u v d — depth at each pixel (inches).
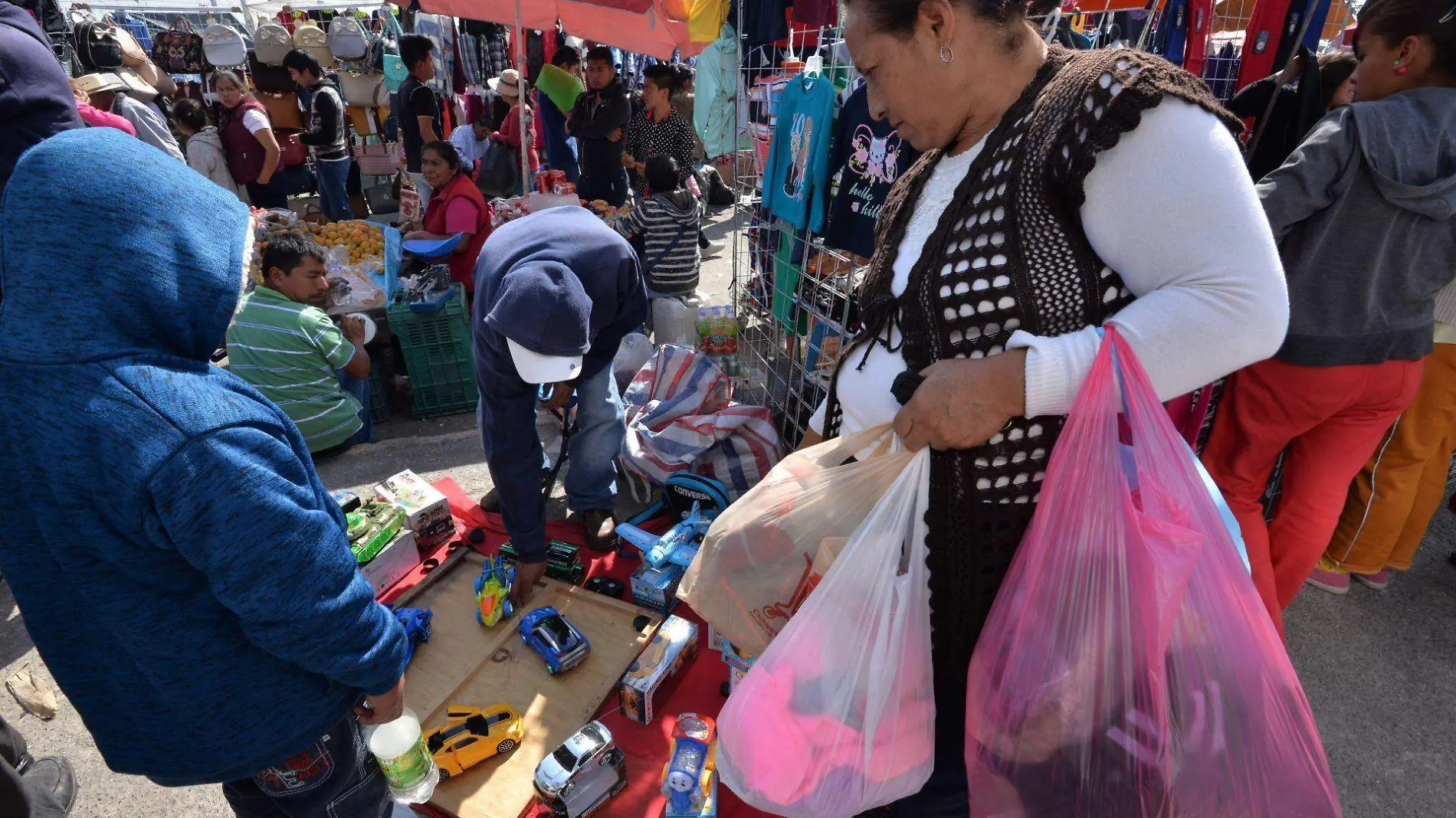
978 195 35.3
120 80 208.4
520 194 274.8
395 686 51.6
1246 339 30.0
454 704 82.2
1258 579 80.3
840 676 41.3
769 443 121.3
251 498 37.4
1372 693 89.7
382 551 99.1
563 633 87.9
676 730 74.0
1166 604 33.4
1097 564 34.4
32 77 93.7
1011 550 38.1
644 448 120.0
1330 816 36.5
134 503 34.8
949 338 36.8
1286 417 76.0
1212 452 83.7
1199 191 29.5
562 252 83.5
